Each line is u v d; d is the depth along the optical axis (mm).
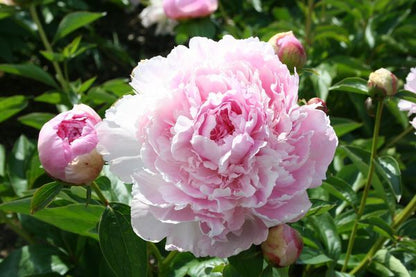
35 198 575
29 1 1000
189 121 520
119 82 942
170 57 558
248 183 523
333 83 1159
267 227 540
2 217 894
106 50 1591
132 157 546
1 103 979
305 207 534
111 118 550
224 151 520
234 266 574
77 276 828
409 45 1248
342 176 883
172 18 911
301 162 533
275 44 659
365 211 827
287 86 535
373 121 1171
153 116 533
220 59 551
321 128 544
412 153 1122
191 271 704
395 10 1392
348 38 1151
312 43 1188
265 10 1516
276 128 535
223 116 533
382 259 755
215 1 897
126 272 586
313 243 749
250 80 541
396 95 667
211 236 517
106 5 1768
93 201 679
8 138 1340
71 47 1095
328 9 1402
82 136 565
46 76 1024
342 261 800
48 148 561
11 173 921
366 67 1099
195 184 527
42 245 833
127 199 753
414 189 1098
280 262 564
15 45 1416
